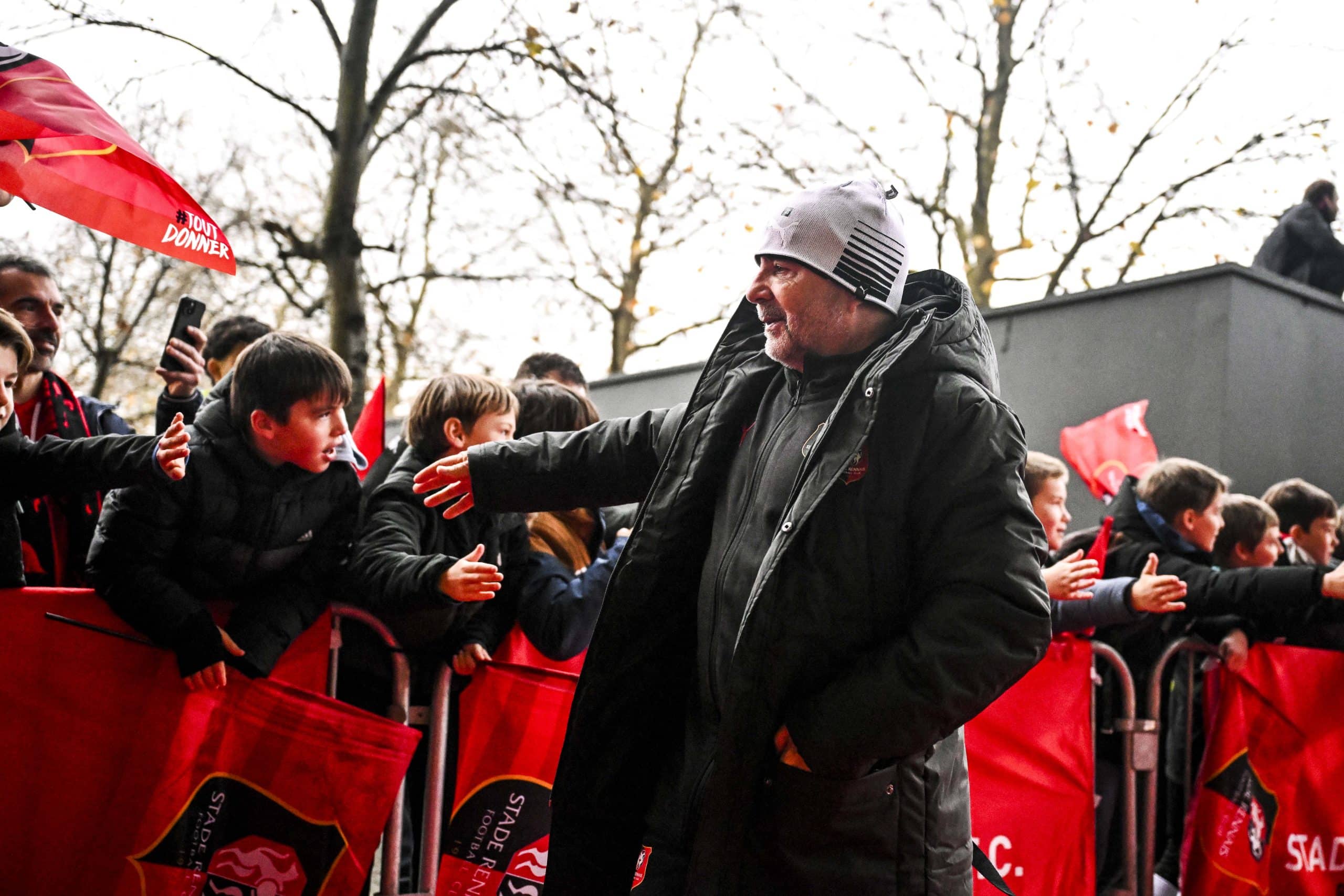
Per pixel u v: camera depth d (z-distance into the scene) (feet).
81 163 8.71
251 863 9.03
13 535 8.58
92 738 8.72
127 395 55.21
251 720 9.09
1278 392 24.35
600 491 8.22
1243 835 11.78
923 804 6.66
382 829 9.35
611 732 7.46
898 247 7.17
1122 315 25.63
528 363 15.42
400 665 10.01
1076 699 11.18
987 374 6.91
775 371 7.61
